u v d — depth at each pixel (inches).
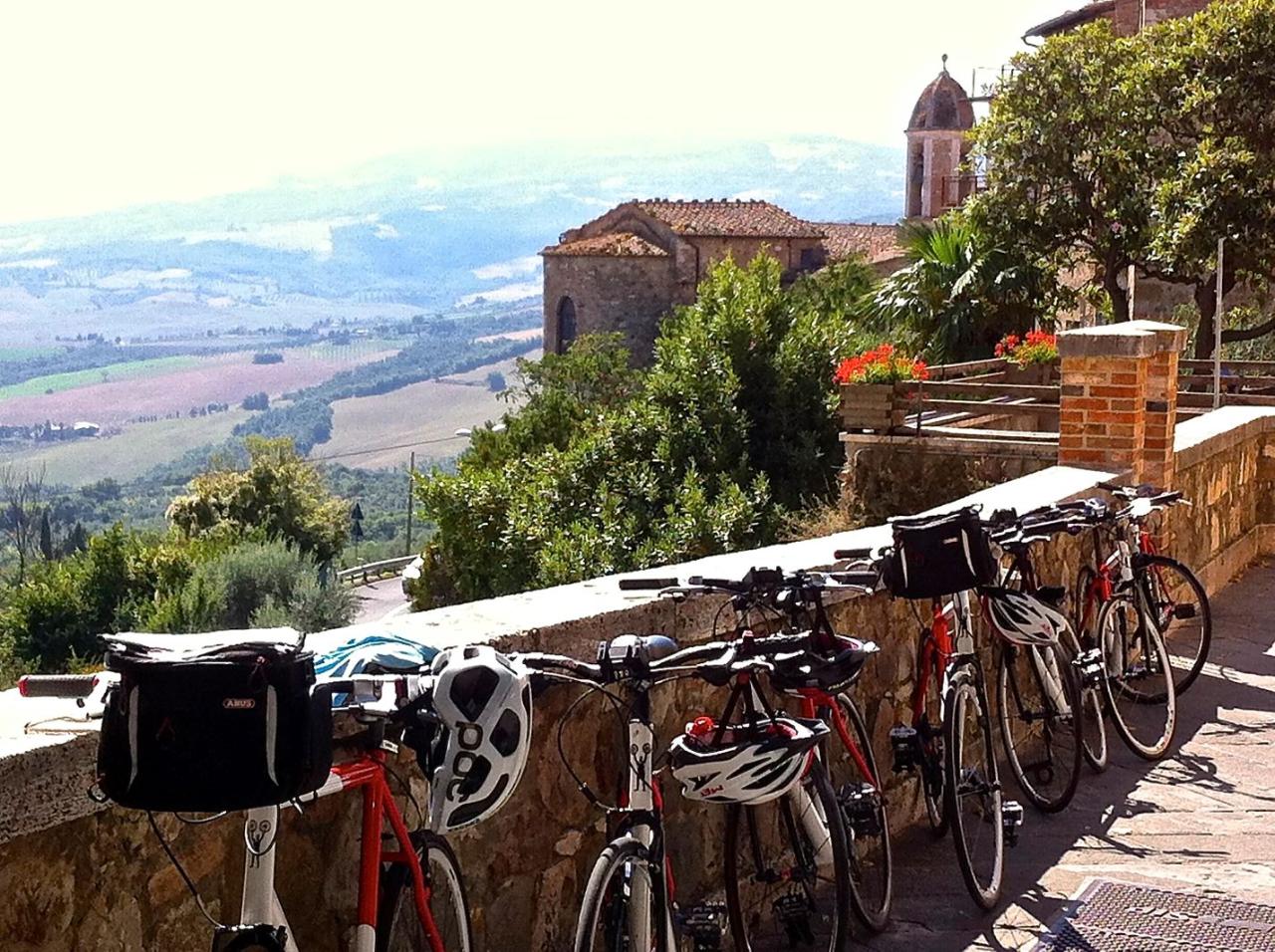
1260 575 439.8
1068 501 283.3
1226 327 1040.8
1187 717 283.7
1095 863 202.7
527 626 143.6
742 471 975.6
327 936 123.6
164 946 110.6
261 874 99.8
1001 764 220.4
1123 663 263.4
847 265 1451.8
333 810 123.8
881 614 205.6
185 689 91.0
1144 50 1045.8
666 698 163.8
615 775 157.8
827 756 179.3
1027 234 1058.1
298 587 1502.2
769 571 150.9
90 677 99.1
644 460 1000.2
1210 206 943.0
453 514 1014.4
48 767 98.3
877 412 656.4
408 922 119.0
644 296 2234.3
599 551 910.4
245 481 2170.3
